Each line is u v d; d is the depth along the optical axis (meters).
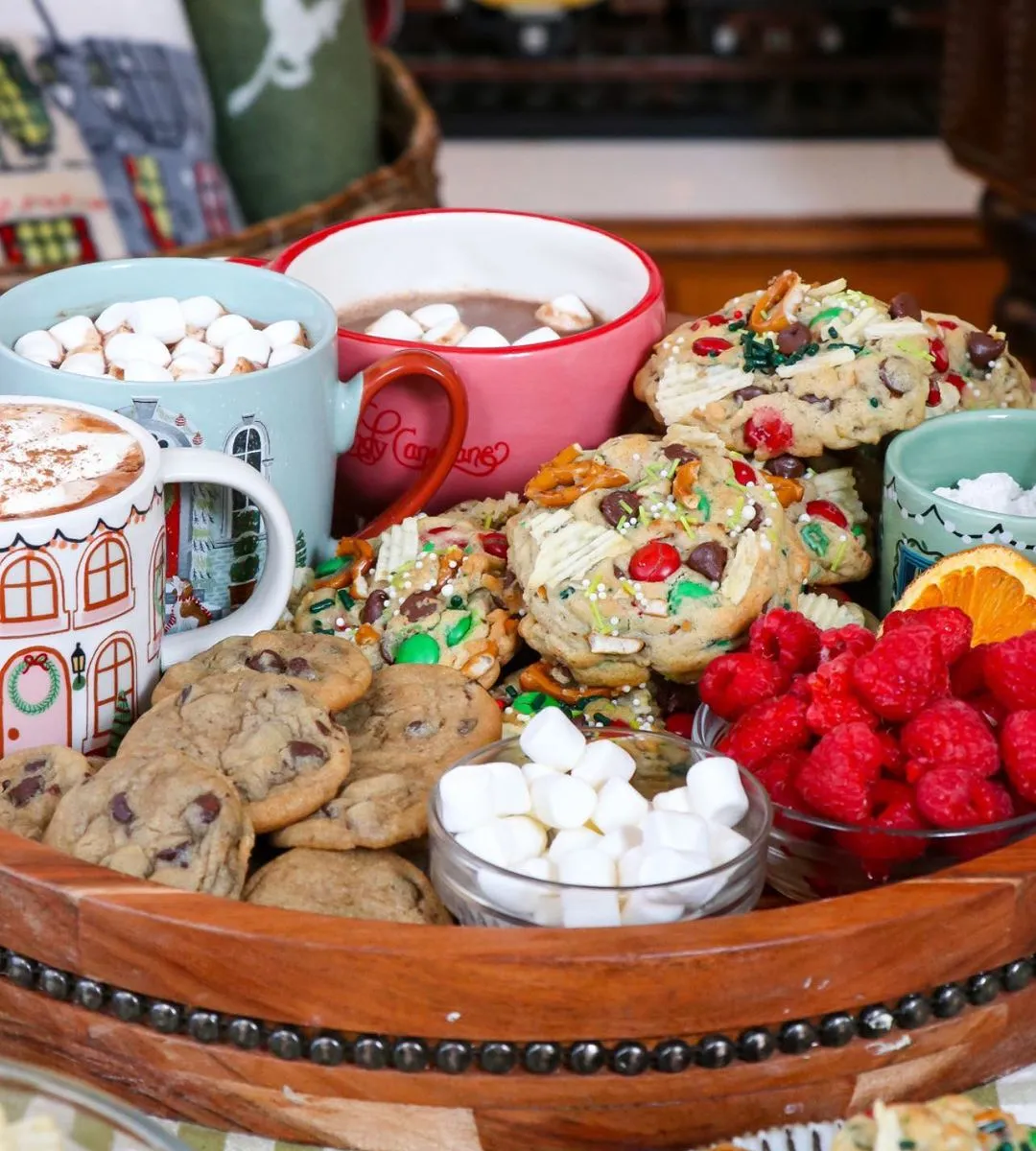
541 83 3.05
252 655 0.79
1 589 0.72
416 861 0.76
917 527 0.85
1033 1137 0.62
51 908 0.65
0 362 0.85
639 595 0.80
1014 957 0.68
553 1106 0.65
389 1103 0.65
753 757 0.74
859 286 2.86
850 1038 0.66
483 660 0.85
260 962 0.63
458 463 0.95
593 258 1.04
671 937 0.62
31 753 0.75
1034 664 0.72
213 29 1.74
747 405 0.90
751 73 3.02
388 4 2.02
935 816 0.69
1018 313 2.38
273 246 1.43
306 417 0.86
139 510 0.75
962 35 2.29
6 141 1.62
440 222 1.05
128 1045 0.67
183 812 0.69
